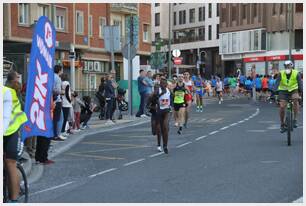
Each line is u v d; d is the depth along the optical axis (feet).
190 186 28.48
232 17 236.22
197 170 33.58
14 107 22.45
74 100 58.59
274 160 36.42
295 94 44.75
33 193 27.86
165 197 25.96
